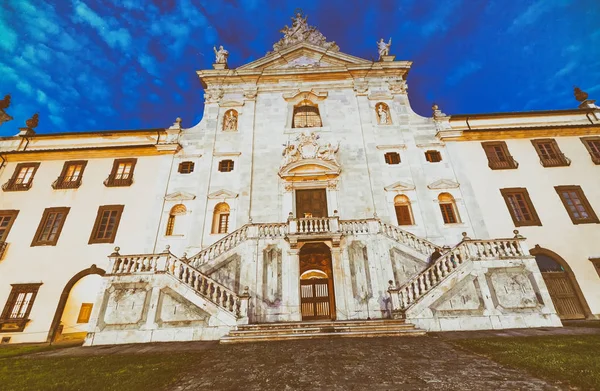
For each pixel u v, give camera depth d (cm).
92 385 655
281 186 2106
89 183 2088
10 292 1730
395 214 2006
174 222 2019
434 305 1301
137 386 643
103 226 1950
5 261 1809
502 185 2023
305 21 2975
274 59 2720
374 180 2123
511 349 858
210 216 1997
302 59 2758
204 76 2598
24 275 1773
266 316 1515
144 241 1892
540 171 2053
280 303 1540
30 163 2164
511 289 1335
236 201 2048
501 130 2183
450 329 1255
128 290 1361
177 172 2164
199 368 782
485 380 607
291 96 2523
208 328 1274
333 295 1716
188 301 1332
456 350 898
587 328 1205
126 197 2041
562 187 1983
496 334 1138
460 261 1421
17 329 1634
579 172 2031
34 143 2291
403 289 1368
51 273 1783
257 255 1652
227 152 2244
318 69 2622
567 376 595
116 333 1274
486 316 1281
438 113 2383
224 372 736
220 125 2400
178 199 2044
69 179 2120
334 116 2439
